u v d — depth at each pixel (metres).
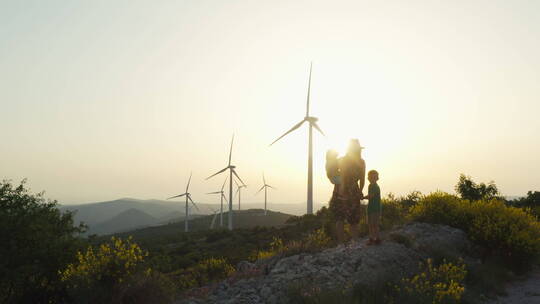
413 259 10.09
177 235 74.00
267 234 47.28
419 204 15.43
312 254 10.25
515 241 11.47
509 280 10.49
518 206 32.94
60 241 13.73
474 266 10.26
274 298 7.88
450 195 15.33
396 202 18.08
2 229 13.12
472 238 12.45
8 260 12.66
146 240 70.12
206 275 15.34
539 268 11.93
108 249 9.62
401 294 7.71
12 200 14.31
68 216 15.53
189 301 8.63
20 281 12.31
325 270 8.86
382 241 11.12
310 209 55.62
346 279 8.52
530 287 9.80
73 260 13.26
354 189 11.45
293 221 57.00
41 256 12.90
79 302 9.02
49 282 12.69
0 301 12.08
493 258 11.59
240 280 9.39
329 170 11.62
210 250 44.16
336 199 11.60
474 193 33.06
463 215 13.77
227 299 8.35
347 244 11.18
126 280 9.27
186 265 31.22
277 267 9.56
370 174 11.05
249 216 161.88
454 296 7.71
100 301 8.95
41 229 13.77
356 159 11.45
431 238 11.95
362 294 7.70
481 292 8.98
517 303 8.44
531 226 12.96
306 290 7.80
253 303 7.84
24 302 12.28
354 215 11.38
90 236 15.29
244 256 21.75
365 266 9.04
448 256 10.29
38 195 15.02
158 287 9.43
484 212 13.70
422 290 7.96
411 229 13.07
